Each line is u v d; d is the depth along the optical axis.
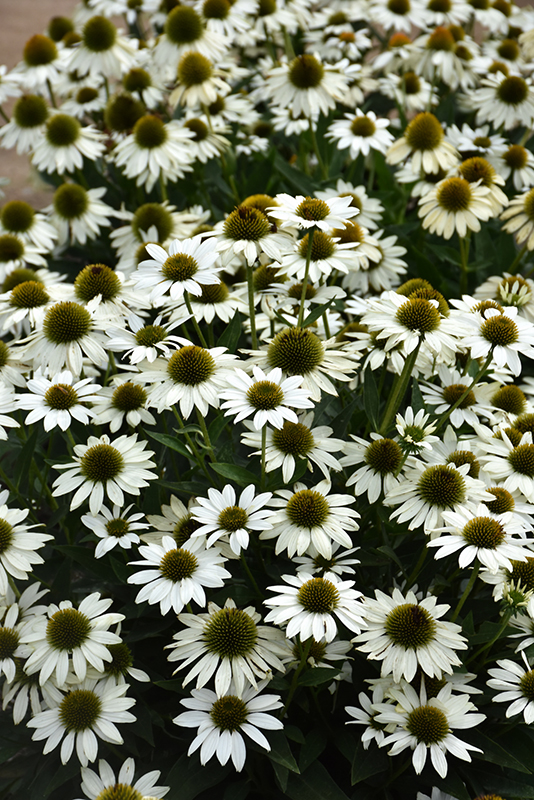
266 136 2.83
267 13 2.70
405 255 2.22
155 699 1.77
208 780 1.69
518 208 2.09
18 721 1.70
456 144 2.31
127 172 2.16
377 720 1.67
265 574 1.77
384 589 1.79
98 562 1.77
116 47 2.52
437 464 1.75
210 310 1.87
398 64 2.96
